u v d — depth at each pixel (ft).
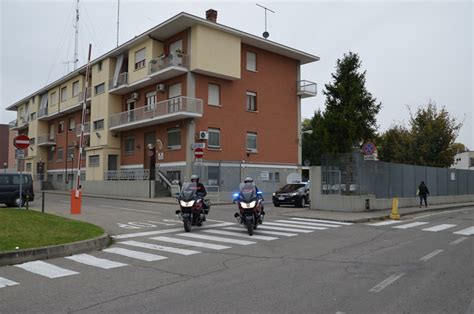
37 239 31.42
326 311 16.97
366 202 67.77
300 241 36.96
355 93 75.92
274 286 21.02
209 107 103.04
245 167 107.76
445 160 118.21
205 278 22.94
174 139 104.12
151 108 107.45
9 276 23.63
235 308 17.42
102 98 127.95
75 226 39.17
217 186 100.01
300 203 81.20
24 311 17.21
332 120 75.92
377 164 73.00
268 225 49.26
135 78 113.91
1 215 43.98
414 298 18.74
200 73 101.71
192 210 43.50
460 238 38.99
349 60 77.10
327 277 22.91
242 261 27.78
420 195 80.28
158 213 62.23
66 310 17.35
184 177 99.25
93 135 131.64
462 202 104.22
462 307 17.44
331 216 59.21
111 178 120.88
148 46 109.29
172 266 26.27
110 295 19.62
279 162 118.93
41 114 173.17
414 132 123.95
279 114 120.37
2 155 247.50
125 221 51.49
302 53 122.42
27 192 70.64
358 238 39.01
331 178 69.87
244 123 110.52
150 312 17.02
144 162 115.75
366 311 16.97
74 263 27.32
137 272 24.58
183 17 95.61
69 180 154.30
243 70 111.45
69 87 153.38
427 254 30.14
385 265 26.13
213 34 102.01
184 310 17.22
